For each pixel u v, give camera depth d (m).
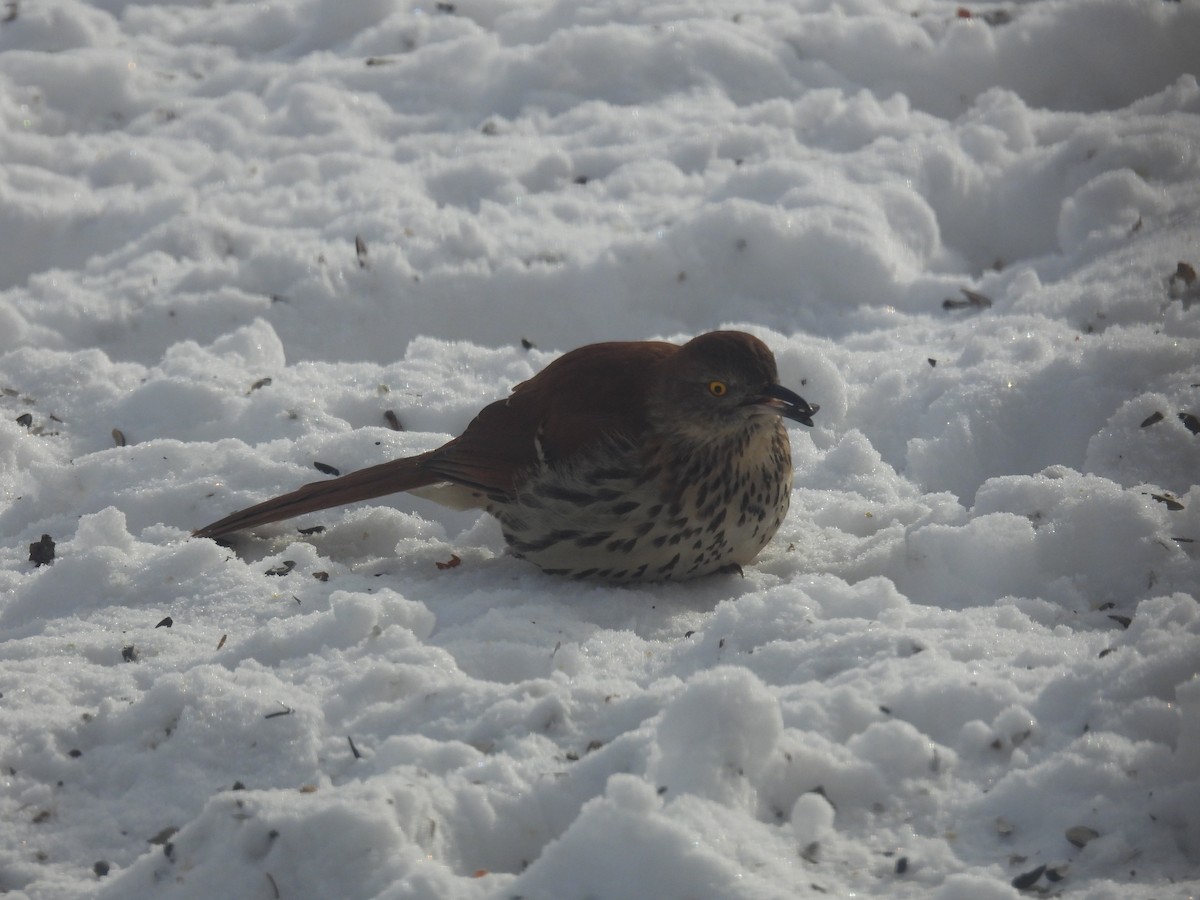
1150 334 11.78
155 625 9.02
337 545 10.77
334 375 13.11
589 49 20.19
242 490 11.11
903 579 9.28
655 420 9.16
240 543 10.64
